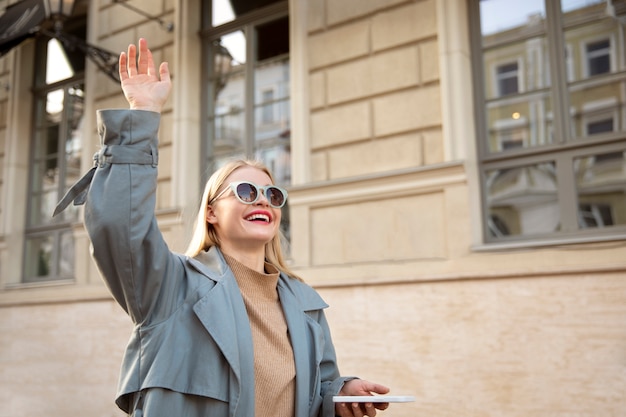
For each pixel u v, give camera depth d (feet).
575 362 15.49
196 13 26.94
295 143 21.76
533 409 15.87
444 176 18.39
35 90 32.83
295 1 22.49
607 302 15.28
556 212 17.74
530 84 18.70
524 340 16.24
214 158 25.79
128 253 5.78
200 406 5.94
